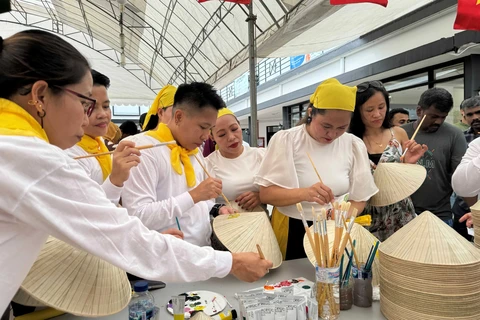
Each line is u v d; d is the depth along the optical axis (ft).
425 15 13.30
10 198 1.74
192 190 4.13
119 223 2.15
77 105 2.03
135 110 53.11
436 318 2.65
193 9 16.84
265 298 2.77
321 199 4.02
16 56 1.86
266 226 4.16
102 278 2.66
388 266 2.90
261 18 11.88
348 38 13.01
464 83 13.05
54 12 27.63
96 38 30.42
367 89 5.22
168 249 2.35
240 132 5.84
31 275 2.33
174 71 29.86
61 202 1.88
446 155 6.66
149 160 4.08
